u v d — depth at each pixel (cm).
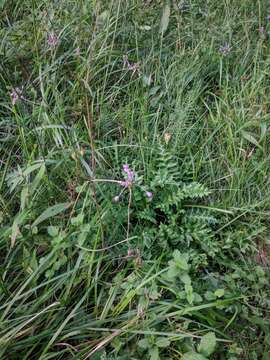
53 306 43
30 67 66
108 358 41
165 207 53
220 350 45
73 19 70
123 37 72
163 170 54
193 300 45
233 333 47
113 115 63
